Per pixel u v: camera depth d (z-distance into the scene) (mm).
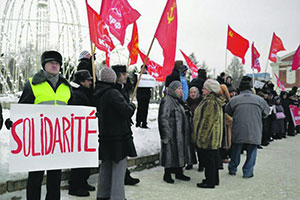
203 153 4578
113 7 4238
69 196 3797
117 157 3377
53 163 2932
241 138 5098
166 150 4613
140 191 4180
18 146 2756
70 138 3027
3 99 8469
